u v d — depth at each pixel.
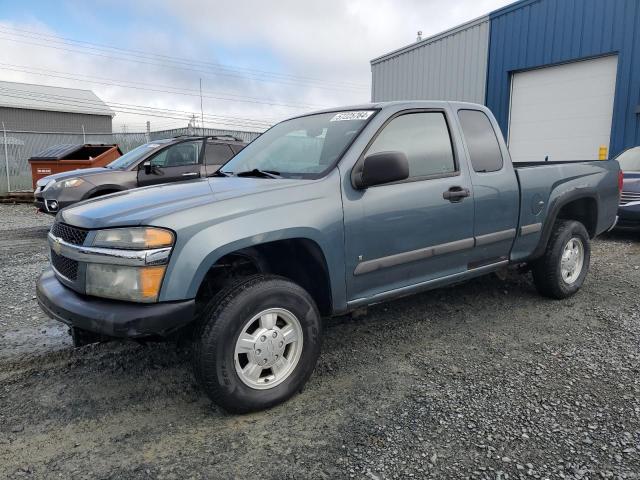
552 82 13.12
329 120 3.91
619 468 2.40
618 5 11.41
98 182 8.51
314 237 3.08
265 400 2.91
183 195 3.07
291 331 3.04
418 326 4.32
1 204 14.39
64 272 3.01
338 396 3.13
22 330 4.27
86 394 3.18
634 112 11.21
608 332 4.15
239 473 2.40
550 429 2.74
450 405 3.00
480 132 4.23
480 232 4.06
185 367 3.55
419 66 16.91
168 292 2.63
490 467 2.42
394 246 3.51
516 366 3.53
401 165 3.15
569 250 4.96
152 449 2.60
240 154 4.32
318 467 2.44
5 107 35.09
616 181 5.46
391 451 2.56
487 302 4.94
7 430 2.78
